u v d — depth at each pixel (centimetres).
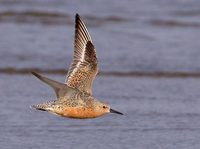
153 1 2698
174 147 1449
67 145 1442
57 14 2472
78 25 1097
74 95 1030
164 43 2181
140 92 1791
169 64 2003
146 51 2102
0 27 2248
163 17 2508
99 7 2608
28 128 1528
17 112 1619
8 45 2078
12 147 1426
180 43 2188
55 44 2112
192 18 2511
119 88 1812
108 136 1497
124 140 1477
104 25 2375
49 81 979
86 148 1430
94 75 1066
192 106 1698
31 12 2464
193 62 2023
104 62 1995
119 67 1967
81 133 1512
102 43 2155
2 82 1823
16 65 1950
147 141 1475
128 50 2102
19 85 1806
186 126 1568
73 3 2631
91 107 1038
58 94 1023
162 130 1538
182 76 1928
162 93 1791
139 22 2438
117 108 1667
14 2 2591
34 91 1770
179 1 2698
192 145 1463
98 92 1777
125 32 2286
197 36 2269
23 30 2227
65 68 1948
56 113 1023
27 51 2041
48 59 2000
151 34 2278
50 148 1424
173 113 1645
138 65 1988
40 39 2145
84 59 1084
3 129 1517
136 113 1639
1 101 1684
